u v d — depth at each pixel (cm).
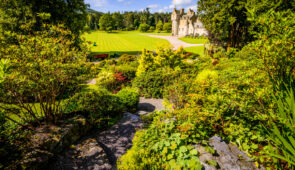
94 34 6831
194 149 265
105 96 675
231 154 259
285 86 203
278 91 213
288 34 175
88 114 581
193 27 6122
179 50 1480
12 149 328
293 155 189
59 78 422
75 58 456
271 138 209
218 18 1692
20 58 365
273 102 241
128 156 303
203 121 329
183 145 284
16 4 1417
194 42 4488
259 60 247
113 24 8781
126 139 522
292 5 1002
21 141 356
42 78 376
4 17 1420
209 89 434
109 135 542
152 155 277
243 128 287
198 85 490
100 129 576
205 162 246
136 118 664
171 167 246
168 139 299
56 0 1557
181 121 353
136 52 3109
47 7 1487
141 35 6744
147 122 623
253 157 246
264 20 187
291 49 186
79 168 370
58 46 441
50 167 351
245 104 275
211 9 1797
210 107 351
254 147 256
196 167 233
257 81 283
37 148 349
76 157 400
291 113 207
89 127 548
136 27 10469
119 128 586
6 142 334
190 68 1000
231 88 311
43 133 402
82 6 1938
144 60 1218
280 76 209
